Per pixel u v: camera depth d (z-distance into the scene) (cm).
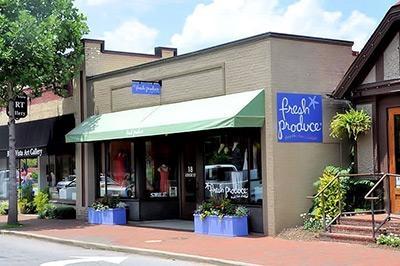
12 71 2034
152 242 1547
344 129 1620
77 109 2295
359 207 1592
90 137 2094
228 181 1773
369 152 1608
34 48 1998
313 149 1652
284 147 1602
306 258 1211
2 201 2875
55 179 2533
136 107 2039
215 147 1844
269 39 1595
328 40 1700
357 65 1579
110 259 1348
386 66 1549
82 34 2164
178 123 1717
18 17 2005
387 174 1397
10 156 2138
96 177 2261
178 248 1422
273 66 1595
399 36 1512
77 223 2122
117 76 2123
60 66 2142
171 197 2111
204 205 1688
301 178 1623
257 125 1590
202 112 1688
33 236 1811
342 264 1130
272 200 1577
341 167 1689
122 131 1942
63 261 1323
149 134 1822
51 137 2420
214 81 1750
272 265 1149
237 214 1605
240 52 1675
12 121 2155
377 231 1362
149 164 2091
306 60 1656
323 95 1681
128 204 2094
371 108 1606
